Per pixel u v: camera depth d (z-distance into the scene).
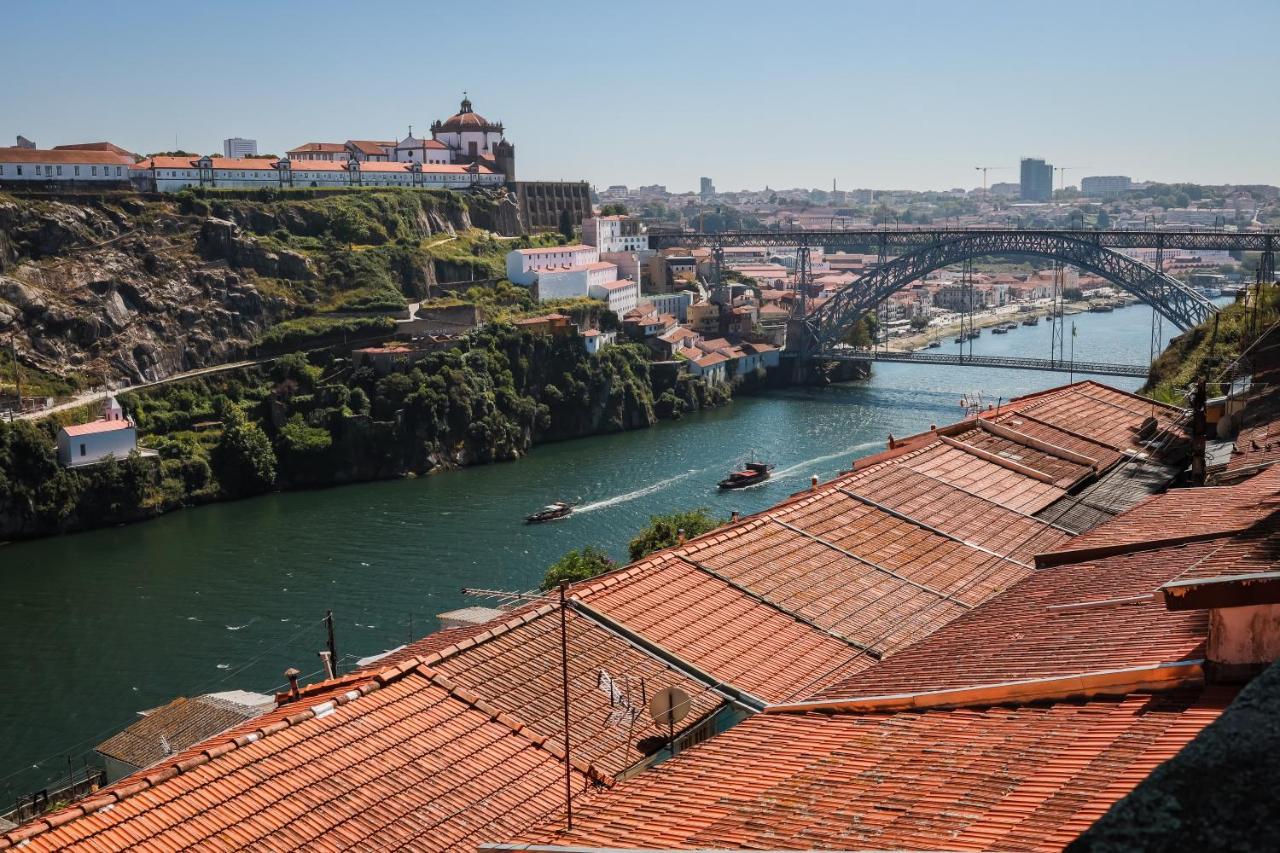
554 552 135.75
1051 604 32.88
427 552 137.75
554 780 32.75
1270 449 44.41
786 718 30.19
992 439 66.44
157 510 170.50
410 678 36.94
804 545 48.88
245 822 29.80
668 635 40.69
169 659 105.88
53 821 28.92
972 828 17.98
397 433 191.62
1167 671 22.11
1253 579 19.73
